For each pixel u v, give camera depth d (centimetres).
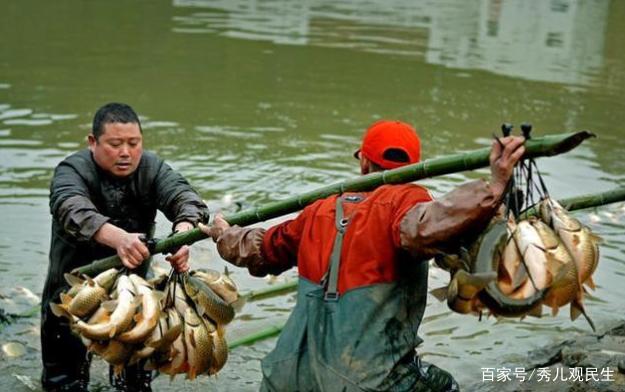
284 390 597
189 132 1628
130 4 2944
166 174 812
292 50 2334
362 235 589
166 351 690
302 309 604
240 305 738
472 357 927
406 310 595
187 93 1889
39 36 2405
